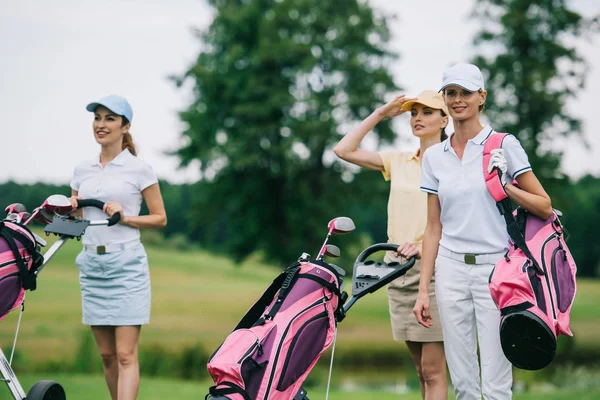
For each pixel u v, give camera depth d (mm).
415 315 6566
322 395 13484
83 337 23656
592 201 78500
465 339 5977
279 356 5301
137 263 7324
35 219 7242
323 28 44719
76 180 7637
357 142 7383
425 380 6926
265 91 43188
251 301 55188
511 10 39875
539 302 5289
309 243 42938
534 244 5551
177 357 27328
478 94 5844
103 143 7418
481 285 5805
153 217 7434
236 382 5117
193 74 44000
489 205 5793
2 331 37844
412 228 6996
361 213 46594
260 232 44094
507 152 5715
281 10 44656
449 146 5992
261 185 43844
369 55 45531
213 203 44406
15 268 6355
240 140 42969
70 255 66875
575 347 34031
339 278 5859
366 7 45531
